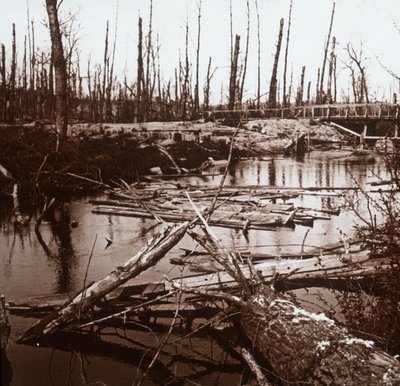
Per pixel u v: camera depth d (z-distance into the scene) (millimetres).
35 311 6652
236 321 6125
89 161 19125
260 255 8727
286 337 4785
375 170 24188
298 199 16125
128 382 4984
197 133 31297
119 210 13898
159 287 6887
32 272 8484
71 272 8500
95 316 6355
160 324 6332
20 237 11047
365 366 4086
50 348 5672
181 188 17672
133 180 19922
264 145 34594
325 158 31562
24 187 15898
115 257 9477
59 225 12336
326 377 4230
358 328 5309
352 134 36969
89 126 29562
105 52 43531
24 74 45875
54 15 18641
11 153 18141
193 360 5457
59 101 18859
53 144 19188
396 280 5344
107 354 5566
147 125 32875
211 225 12406
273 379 5008
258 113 43562
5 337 5523
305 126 39031
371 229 6773
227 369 5277
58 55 18766
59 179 16375
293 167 26359
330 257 7781
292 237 11086
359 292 6906
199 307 6426
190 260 8664
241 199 15266
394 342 5023
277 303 5293
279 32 42625
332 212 13453
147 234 11414
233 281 6988
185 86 43594
